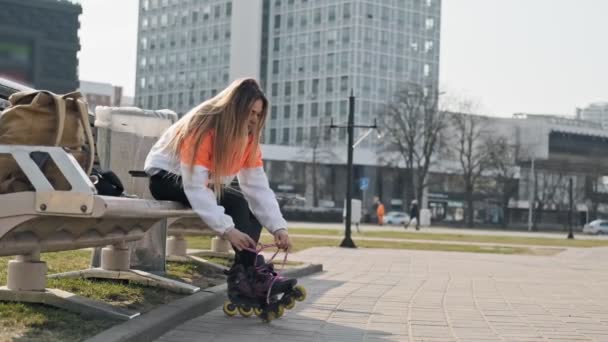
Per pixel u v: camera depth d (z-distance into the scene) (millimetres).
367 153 96688
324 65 105062
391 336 5230
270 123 111062
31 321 4246
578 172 101438
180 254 8688
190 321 5387
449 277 11297
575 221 99938
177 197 5328
